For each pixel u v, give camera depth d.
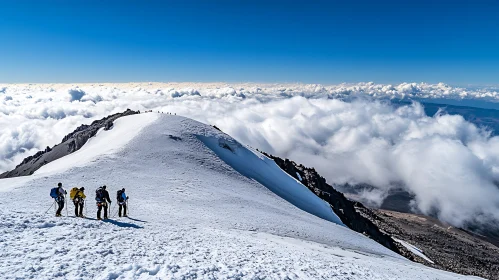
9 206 23.84
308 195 78.56
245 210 39.16
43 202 27.53
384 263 28.33
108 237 16.45
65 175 41.22
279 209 47.34
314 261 19.09
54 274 11.21
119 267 12.46
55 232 16.09
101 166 47.62
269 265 15.95
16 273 10.84
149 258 13.93
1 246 13.09
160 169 51.59
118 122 97.31
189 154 63.78
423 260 80.81
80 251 13.73
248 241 22.12
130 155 56.19
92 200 31.20
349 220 82.31
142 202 33.41
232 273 13.67
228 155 75.06
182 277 12.26
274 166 86.75
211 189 46.16
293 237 32.38
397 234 129.25
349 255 28.00
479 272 95.62
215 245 18.62
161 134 71.44
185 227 23.50
